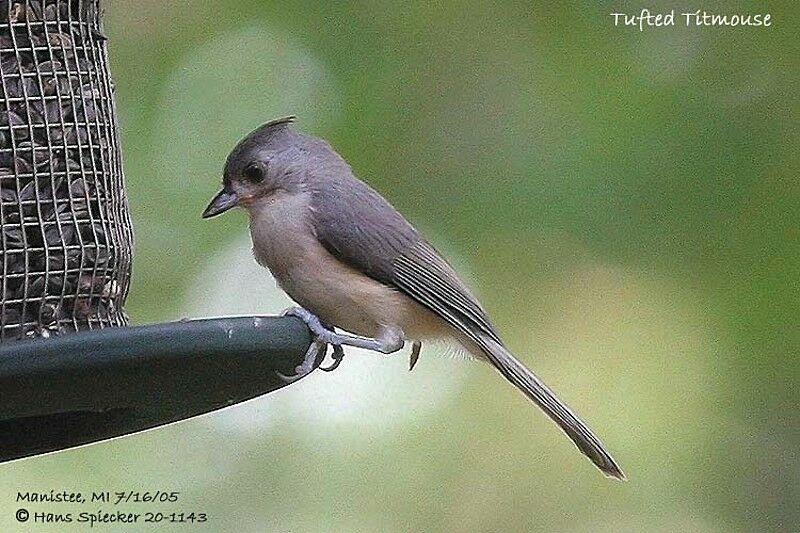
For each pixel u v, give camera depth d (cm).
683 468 1244
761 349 1238
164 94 1276
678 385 1247
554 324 1259
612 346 1253
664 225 1241
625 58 1266
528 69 1276
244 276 1245
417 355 1019
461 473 1266
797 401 1233
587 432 948
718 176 1240
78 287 905
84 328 910
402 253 958
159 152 1263
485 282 1259
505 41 1285
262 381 855
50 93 908
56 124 908
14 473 1185
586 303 1258
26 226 892
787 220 1234
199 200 1258
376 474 1258
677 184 1241
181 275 1244
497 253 1259
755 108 1248
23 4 905
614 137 1247
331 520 1241
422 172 1262
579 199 1246
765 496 1230
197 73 1279
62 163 907
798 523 1225
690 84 1253
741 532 1228
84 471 1197
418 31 1288
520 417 1274
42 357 752
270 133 977
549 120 1261
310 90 1276
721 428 1241
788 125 1245
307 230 951
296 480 1253
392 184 1260
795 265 1233
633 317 1252
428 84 1279
